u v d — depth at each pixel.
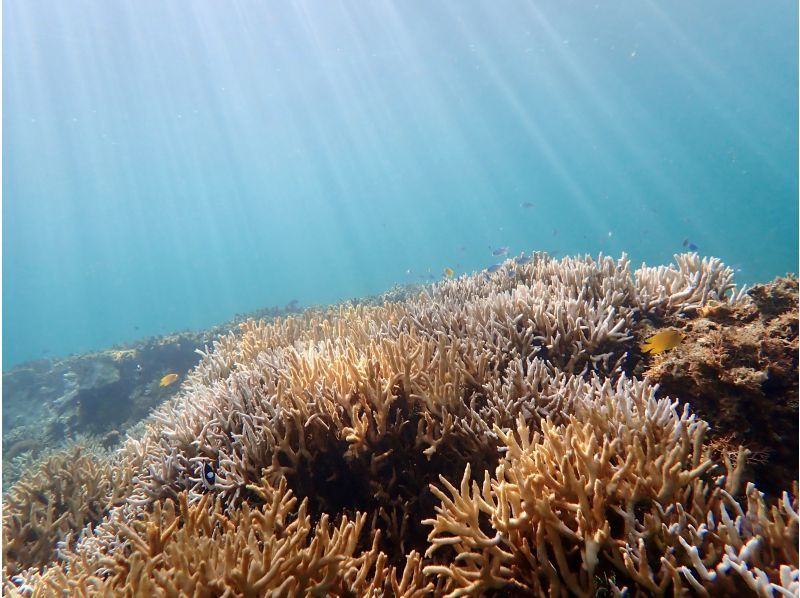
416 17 32.44
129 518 3.56
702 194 123.88
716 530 1.91
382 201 129.88
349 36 34.59
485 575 2.02
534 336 4.23
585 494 2.00
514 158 97.56
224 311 105.81
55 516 4.64
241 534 2.22
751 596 1.68
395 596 2.33
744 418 2.84
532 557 1.95
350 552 2.34
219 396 4.19
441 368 3.51
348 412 3.29
